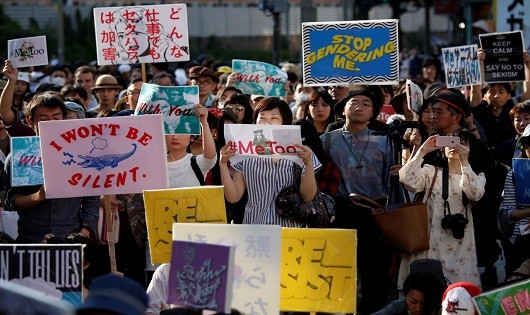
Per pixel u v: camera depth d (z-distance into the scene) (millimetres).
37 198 10758
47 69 29594
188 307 7746
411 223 11312
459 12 50469
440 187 11539
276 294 8492
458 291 8758
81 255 8492
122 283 5691
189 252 7699
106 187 10109
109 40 14219
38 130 11188
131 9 14172
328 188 12203
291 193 10648
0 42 51875
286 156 10688
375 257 12359
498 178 13227
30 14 58219
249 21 63438
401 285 11672
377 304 12383
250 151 10703
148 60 14203
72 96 18969
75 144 10109
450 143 11383
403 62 41250
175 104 11359
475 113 17562
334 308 9133
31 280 8484
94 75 24312
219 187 9562
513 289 8633
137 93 16172
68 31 57188
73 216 11141
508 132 17438
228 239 8539
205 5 62375
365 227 12383
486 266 14445
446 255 11508
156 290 9578
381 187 12562
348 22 14148
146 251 11539
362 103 12547
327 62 14242
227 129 10703
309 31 14250
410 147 13086
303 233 9156
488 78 17562
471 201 11703
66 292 8484
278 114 11898
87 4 63250
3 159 13195
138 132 10086
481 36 17531
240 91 17609
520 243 11773
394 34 14086
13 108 14297
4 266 8492
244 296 8516
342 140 12680
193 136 12836
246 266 8523
